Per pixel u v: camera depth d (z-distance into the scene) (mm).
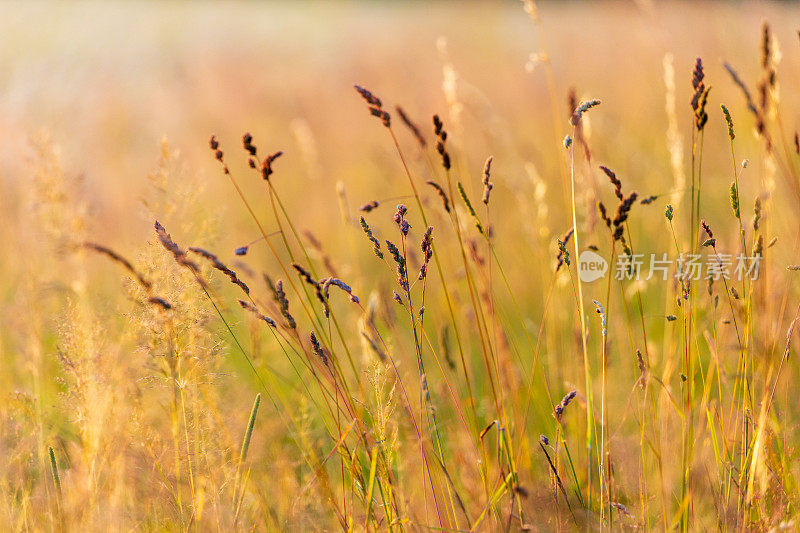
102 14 36031
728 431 4102
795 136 4273
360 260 8078
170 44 28156
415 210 9141
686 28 11758
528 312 6727
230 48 26734
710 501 3996
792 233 5676
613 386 5246
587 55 16641
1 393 4840
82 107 16516
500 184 8992
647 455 4270
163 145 4312
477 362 5883
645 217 7973
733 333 4812
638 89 12508
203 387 3959
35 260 6391
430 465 4012
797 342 4582
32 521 3812
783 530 3514
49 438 4410
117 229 7160
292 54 24469
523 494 3266
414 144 9820
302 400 4461
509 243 7781
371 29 28203
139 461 3936
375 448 3430
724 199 7652
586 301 6371
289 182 11148
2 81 19703
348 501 4051
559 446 4023
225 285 6184
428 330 6164
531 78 15633
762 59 4188
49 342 5660
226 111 15984
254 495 3982
